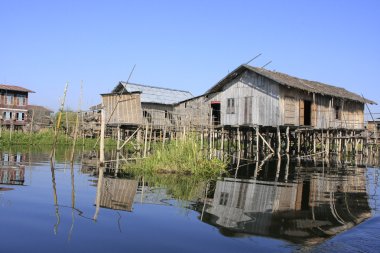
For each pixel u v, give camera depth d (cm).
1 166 1623
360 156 3288
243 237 715
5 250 595
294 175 1756
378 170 2166
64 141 3347
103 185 1239
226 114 2644
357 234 757
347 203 1100
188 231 742
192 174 1590
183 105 3484
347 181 1609
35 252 594
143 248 637
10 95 4781
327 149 2631
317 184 1477
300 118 2533
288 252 640
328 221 863
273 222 832
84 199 998
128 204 962
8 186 1138
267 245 673
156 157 1698
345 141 2895
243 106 2552
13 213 816
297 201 1093
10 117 4766
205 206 974
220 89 2709
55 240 656
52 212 843
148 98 3588
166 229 751
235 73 2553
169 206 959
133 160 2097
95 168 1716
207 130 2400
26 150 2614
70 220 785
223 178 1527
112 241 666
